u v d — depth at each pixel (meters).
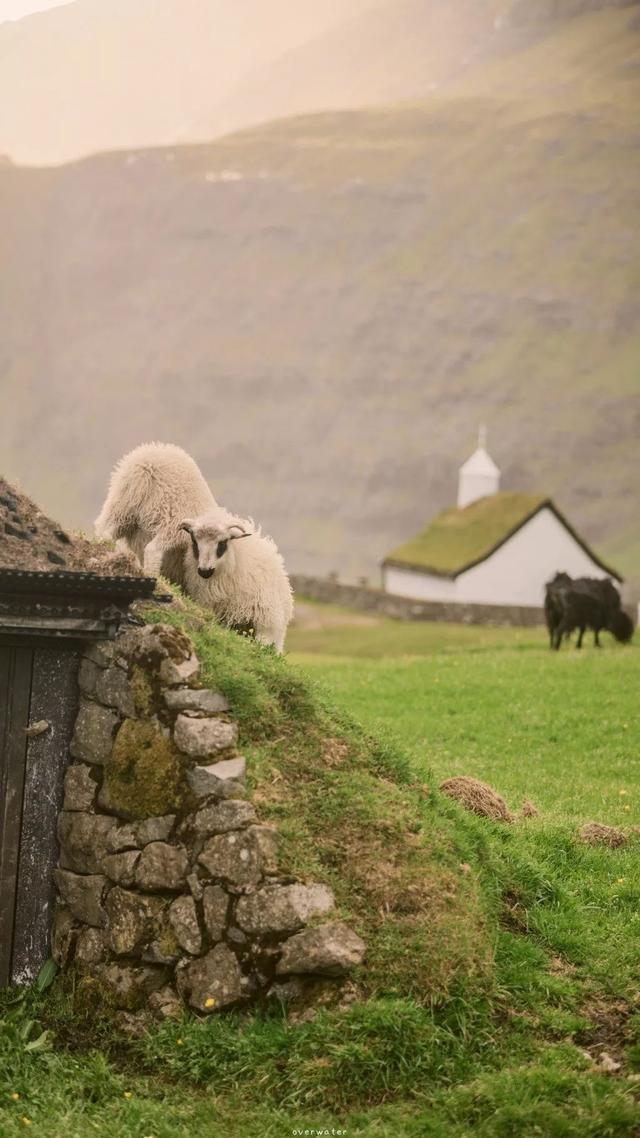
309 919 9.27
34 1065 9.29
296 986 9.23
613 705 23.31
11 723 10.24
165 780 9.77
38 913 10.25
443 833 10.42
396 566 65.31
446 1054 8.97
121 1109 8.62
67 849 10.18
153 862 9.66
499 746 20.08
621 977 9.99
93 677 10.23
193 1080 8.93
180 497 12.88
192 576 12.73
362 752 10.72
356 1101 8.62
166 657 9.98
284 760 10.25
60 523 10.98
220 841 9.50
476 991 9.34
